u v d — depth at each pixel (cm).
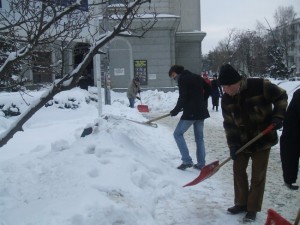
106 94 1830
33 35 417
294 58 8162
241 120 468
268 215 397
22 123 407
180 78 691
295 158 389
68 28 434
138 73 3062
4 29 434
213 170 491
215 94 1845
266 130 449
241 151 473
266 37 6906
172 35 3083
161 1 3016
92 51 411
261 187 471
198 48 3603
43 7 394
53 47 467
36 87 605
